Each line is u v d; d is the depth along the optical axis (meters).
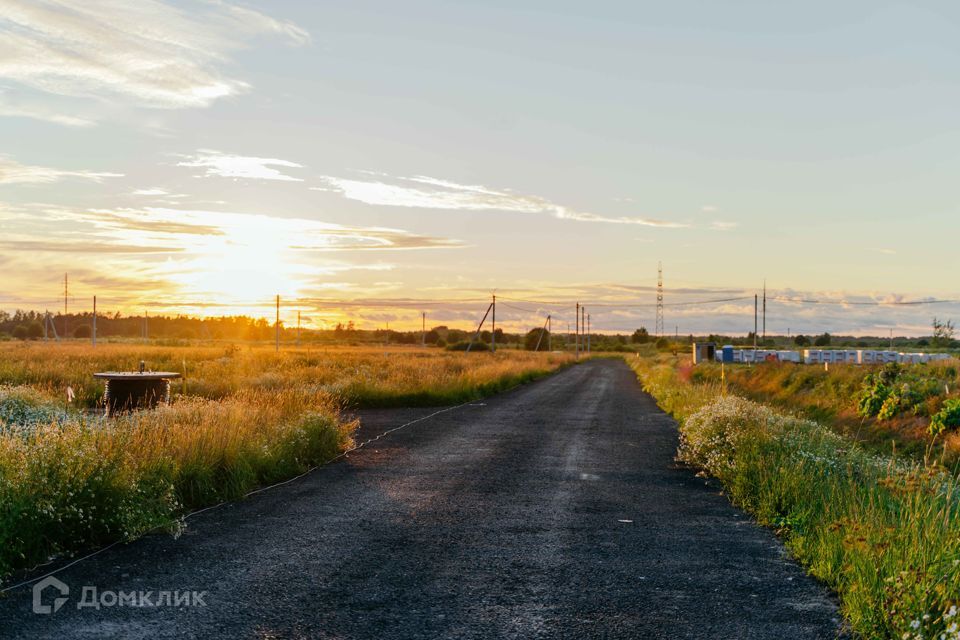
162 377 17.64
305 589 5.92
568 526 8.28
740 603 5.75
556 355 106.44
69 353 41.41
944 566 5.18
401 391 25.19
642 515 8.91
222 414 11.93
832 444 12.38
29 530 6.49
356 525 8.16
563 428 18.52
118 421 10.83
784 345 140.88
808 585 6.23
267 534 7.69
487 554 7.07
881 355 64.94
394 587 6.03
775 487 9.04
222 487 9.61
